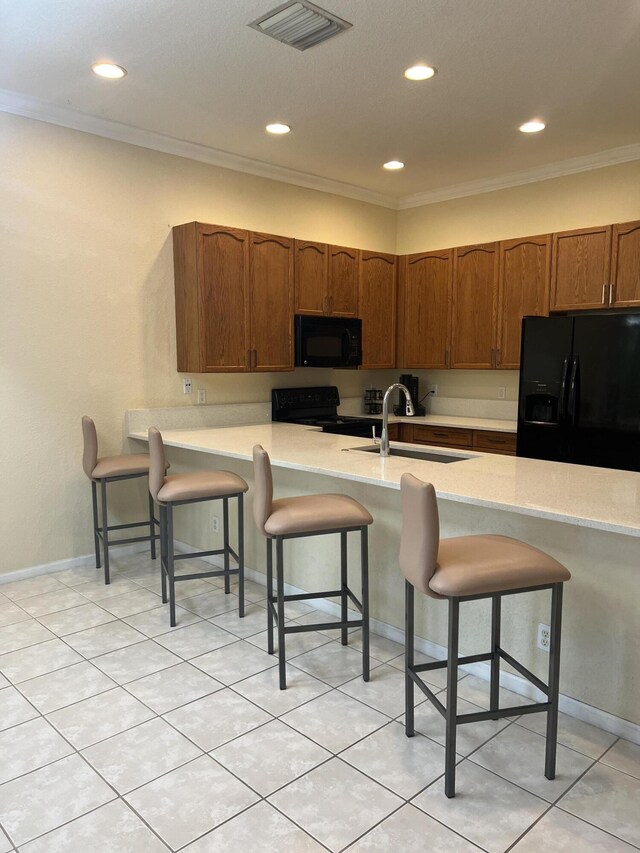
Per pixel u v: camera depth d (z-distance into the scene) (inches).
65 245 145.7
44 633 117.5
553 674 75.5
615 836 67.6
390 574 114.0
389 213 223.0
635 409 140.6
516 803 72.5
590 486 88.7
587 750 82.3
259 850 65.6
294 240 178.2
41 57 114.2
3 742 84.0
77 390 150.9
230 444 133.6
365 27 102.8
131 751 82.0
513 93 129.5
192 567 156.6
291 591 135.5
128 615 126.0
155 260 161.5
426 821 69.7
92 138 147.4
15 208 137.6
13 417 141.6
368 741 84.4
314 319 183.3
